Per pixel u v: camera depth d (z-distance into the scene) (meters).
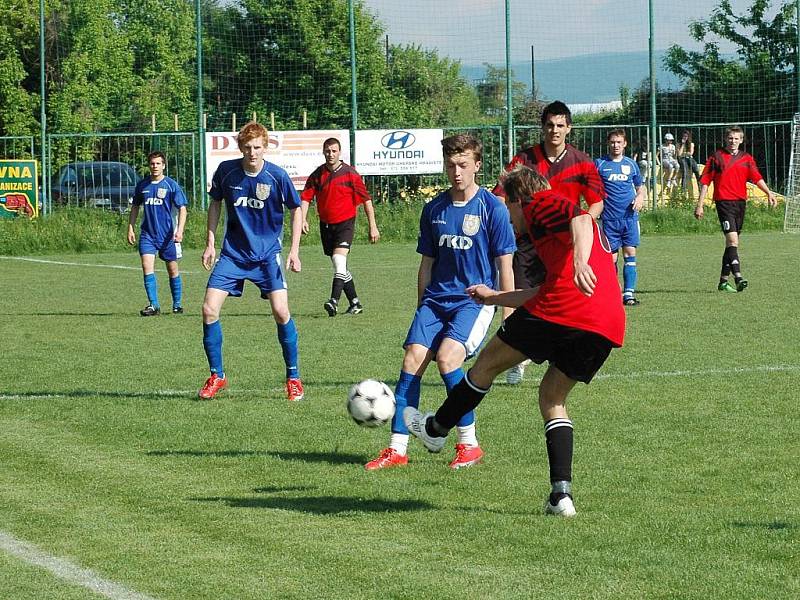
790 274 26.42
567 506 7.82
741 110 51.69
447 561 6.90
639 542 7.23
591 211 13.13
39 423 11.21
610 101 54.12
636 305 20.94
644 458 9.58
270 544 7.28
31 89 58.81
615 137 20.70
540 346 7.91
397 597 6.27
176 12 75.75
